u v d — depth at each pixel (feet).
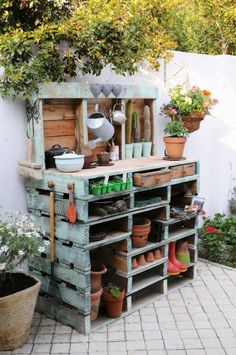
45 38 10.00
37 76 9.57
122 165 10.96
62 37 10.27
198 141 15.65
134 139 12.51
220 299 11.71
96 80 11.88
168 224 11.75
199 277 13.24
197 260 14.29
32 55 10.25
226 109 16.06
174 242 12.36
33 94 9.78
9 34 10.09
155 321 10.52
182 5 18.39
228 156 16.55
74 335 9.82
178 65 14.21
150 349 9.28
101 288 10.32
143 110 12.99
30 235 9.12
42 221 10.44
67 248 9.86
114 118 11.56
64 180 9.59
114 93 11.36
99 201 10.26
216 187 16.43
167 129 12.21
